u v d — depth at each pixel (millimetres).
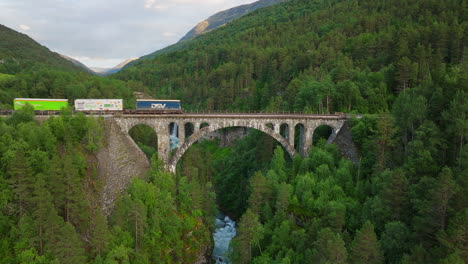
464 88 55219
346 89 90750
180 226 56844
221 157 119000
